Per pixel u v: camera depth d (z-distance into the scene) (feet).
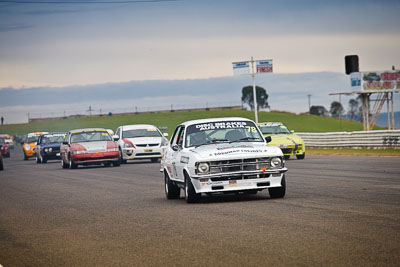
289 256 38.68
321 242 42.70
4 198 90.84
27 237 53.11
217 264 37.55
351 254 38.34
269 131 168.45
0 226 61.00
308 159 157.48
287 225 50.98
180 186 75.51
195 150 72.74
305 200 68.64
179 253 41.73
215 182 69.26
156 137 177.17
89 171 149.59
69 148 164.96
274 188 71.77
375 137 175.22
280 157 70.69
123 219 60.90
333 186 84.48
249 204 67.36
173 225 54.70
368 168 115.44
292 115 653.71
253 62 265.13
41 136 214.90
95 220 61.41
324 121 604.08
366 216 54.13
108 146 163.84
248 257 39.06
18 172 158.30
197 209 65.46
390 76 295.69
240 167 69.62
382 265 35.19
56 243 49.16
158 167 152.56
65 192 95.55
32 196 91.81
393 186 80.94
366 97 300.61
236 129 77.15
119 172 139.85
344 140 189.98
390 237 43.45
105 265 39.37
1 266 40.86
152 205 72.13
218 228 51.42
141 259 40.50
